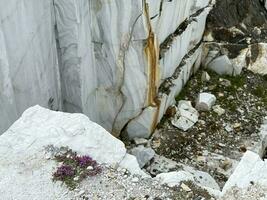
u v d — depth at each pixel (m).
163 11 2.58
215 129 2.90
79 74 2.34
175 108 2.95
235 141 2.82
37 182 1.60
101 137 1.76
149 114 2.68
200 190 1.65
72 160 1.68
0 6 1.69
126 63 2.47
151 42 2.47
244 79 3.35
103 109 2.71
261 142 2.83
